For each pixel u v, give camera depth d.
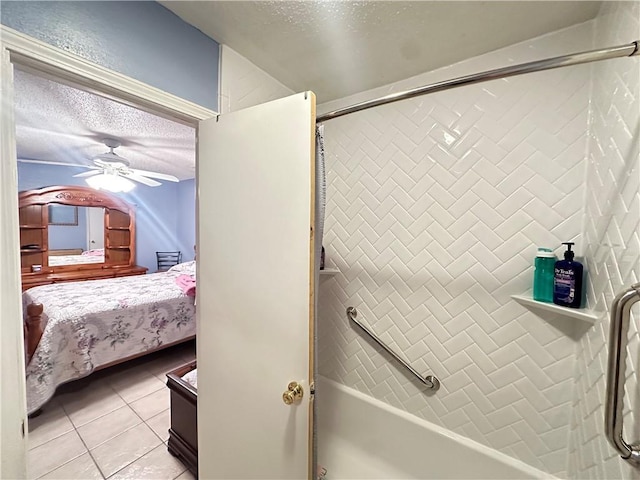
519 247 1.19
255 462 1.08
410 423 1.48
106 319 2.35
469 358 1.33
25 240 3.47
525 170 1.17
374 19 1.08
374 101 0.94
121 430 1.86
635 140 0.73
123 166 2.79
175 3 1.03
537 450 1.19
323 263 1.74
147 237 4.69
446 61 1.33
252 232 1.04
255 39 1.21
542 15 1.04
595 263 0.96
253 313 1.05
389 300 1.55
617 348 0.57
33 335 2.11
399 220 1.50
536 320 1.17
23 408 0.74
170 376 1.65
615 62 0.87
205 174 1.17
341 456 1.63
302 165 0.92
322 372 1.85
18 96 1.73
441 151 1.36
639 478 0.65
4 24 0.71
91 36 0.87
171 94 1.07
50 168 3.69
